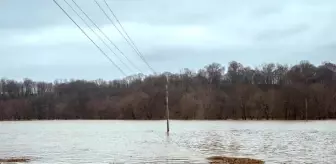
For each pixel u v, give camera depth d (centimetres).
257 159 4084
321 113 19512
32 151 5231
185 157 4291
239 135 8425
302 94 19725
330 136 7731
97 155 4569
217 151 4988
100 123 17638
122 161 3975
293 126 12762
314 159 4047
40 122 19800
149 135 8700
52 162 3997
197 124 15338
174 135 8606
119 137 8125
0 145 6319
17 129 12706
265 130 10444
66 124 16925
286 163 3759
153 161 3950
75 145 6153
